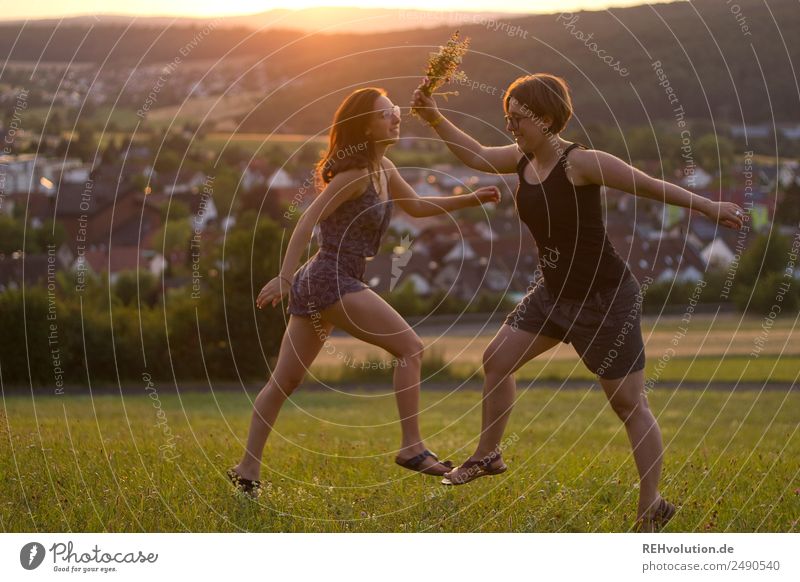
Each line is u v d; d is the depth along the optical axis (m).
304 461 5.56
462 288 44.62
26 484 4.23
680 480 4.71
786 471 5.05
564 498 4.28
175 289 32.62
